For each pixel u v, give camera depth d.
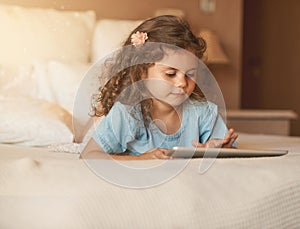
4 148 1.89
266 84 5.63
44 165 1.35
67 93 2.61
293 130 5.61
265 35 5.63
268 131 3.60
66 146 1.84
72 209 1.12
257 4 5.61
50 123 2.13
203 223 1.21
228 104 4.10
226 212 1.25
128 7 3.58
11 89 2.58
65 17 2.94
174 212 1.19
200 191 1.26
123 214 1.15
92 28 3.05
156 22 1.75
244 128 3.60
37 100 2.30
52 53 2.80
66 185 1.21
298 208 1.39
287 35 5.63
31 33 2.78
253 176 1.39
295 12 5.62
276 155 1.67
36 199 1.18
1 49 2.71
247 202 1.30
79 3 3.33
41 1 3.12
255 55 5.63
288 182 1.41
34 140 2.11
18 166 1.33
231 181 1.35
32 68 2.71
